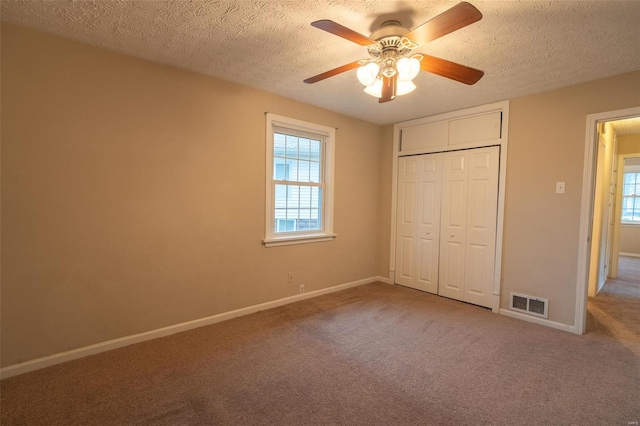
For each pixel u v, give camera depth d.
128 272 2.53
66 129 2.23
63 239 2.25
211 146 2.93
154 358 2.35
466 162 3.71
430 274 4.09
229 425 1.68
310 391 1.98
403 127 4.37
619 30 1.96
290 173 3.64
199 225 2.89
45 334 2.21
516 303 3.29
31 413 1.74
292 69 2.73
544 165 3.10
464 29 1.98
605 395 1.96
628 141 5.07
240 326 2.96
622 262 6.29
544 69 2.58
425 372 2.21
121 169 2.46
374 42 1.78
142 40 2.23
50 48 2.15
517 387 2.04
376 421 1.72
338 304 3.61
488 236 3.53
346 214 4.19
